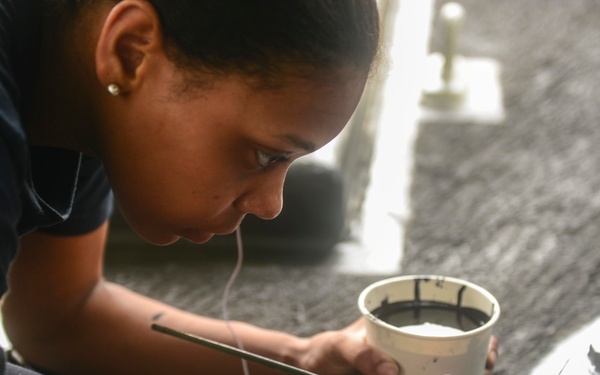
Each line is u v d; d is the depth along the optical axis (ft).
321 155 6.43
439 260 6.24
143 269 6.28
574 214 6.75
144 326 4.42
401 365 3.51
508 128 8.28
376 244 6.53
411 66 9.59
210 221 3.01
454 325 3.68
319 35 2.62
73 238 4.22
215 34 2.61
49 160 3.22
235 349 3.40
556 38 10.21
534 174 7.42
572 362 3.44
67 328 4.41
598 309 5.52
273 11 2.59
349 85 2.77
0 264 2.54
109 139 2.97
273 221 6.40
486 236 6.53
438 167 7.64
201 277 6.17
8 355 4.67
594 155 7.66
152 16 2.67
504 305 5.60
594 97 8.74
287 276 6.15
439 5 11.22
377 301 3.75
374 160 7.79
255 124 2.74
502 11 11.06
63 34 2.95
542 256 6.20
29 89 3.01
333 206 6.36
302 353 4.09
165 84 2.74
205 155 2.82
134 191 3.01
